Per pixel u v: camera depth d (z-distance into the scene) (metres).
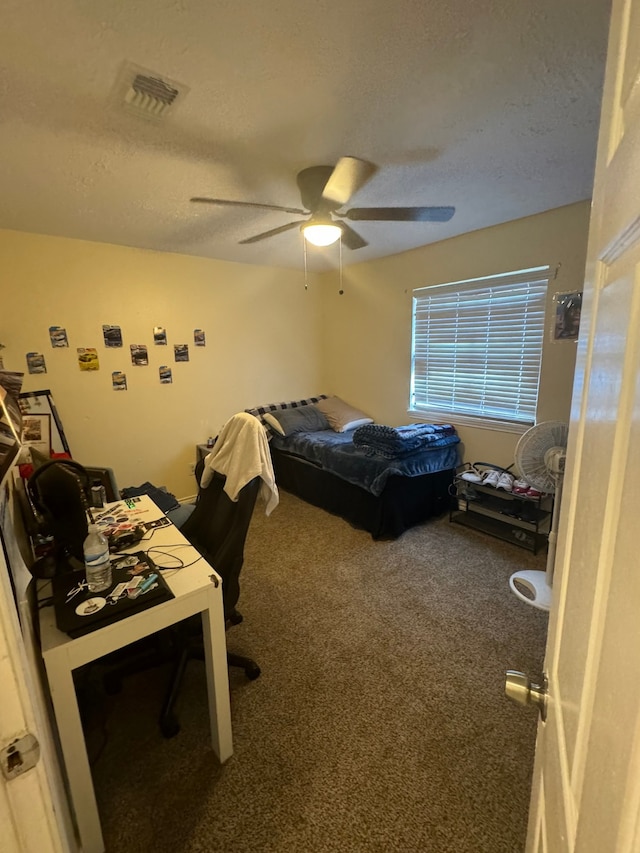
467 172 2.04
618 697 0.31
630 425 0.33
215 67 1.27
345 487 3.29
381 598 2.27
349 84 1.36
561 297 2.63
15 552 0.95
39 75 1.28
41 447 2.88
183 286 3.57
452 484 3.29
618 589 0.34
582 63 1.27
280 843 1.14
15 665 0.48
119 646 1.09
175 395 3.66
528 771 1.33
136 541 1.53
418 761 1.36
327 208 1.97
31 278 2.87
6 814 0.49
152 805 1.24
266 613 2.15
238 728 1.49
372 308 4.02
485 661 1.80
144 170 1.92
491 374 3.17
